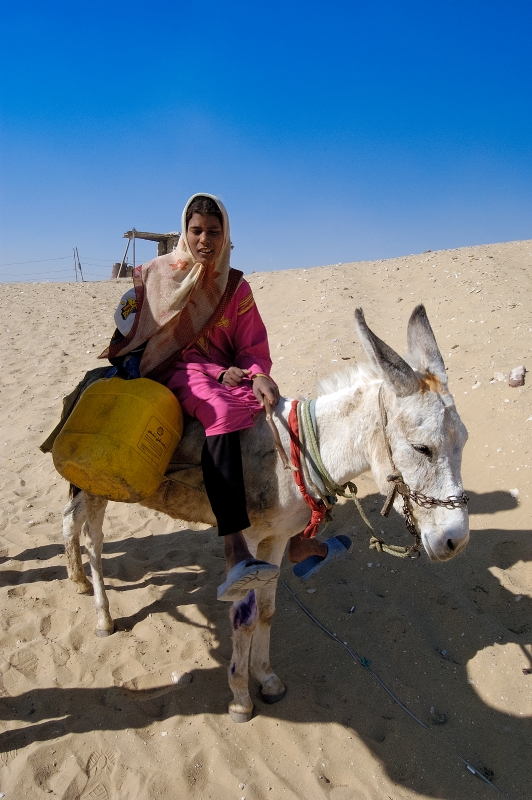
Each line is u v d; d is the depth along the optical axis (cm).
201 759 292
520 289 821
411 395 257
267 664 335
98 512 361
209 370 303
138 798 271
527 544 421
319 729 310
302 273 1305
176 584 436
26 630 380
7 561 464
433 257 1195
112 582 440
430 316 812
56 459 292
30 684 336
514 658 350
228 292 309
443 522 258
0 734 302
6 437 710
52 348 1022
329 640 374
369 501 505
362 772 288
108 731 305
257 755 295
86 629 382
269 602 326
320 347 798
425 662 354
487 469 490
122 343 315
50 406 780
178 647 368
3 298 1432
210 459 277
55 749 292
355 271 1223
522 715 320
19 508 559
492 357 619
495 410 537
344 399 288
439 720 321
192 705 324
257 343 329
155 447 281
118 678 343
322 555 321
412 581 412
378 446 275
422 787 283
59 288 1638
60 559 470
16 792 271
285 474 290
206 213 286
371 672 349
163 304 302
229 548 272
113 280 1856
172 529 523
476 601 395
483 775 292
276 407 302
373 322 863
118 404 282
